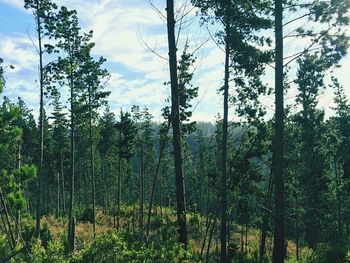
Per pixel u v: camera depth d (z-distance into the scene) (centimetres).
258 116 2417
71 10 3109
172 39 1106
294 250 4550
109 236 863
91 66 3481
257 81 2228
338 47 1451
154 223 4628
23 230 1473
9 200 574
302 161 3478
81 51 3338
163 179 6956
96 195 7906
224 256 2159
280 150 1391
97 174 7212
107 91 3756
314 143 3656
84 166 6575
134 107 4578
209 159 4928
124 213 5128
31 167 587
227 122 2177
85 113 3762
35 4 2839
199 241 4153
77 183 6956
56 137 5444
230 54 2073
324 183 3622
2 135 598
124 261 820
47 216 4756
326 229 3806
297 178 3541
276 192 1391
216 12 1964
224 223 2180
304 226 3709
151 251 830
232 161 2747
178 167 1120
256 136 2672
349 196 4256
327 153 3853
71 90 3438
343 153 4194
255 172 2805
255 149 2709
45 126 5456
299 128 3591
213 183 2831
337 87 4338
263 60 1805
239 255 3111
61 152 5547
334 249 1998
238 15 1961
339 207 4162
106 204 6325
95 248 850
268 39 1884
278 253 1367
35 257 870
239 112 2361
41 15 2850
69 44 3325
